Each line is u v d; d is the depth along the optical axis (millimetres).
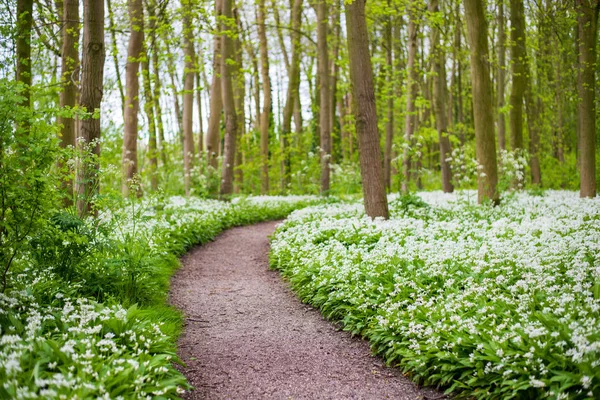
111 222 7926
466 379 5180
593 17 14438
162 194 12141
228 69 20594
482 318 5660
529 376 4539
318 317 8125
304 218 14820
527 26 19484
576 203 13711
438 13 16734
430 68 29094
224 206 18828
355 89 12977
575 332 4684
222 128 36094
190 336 7355
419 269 7676
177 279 10516
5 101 5426
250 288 10094
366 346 6801
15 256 6270
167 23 14875
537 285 6355
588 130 15023
